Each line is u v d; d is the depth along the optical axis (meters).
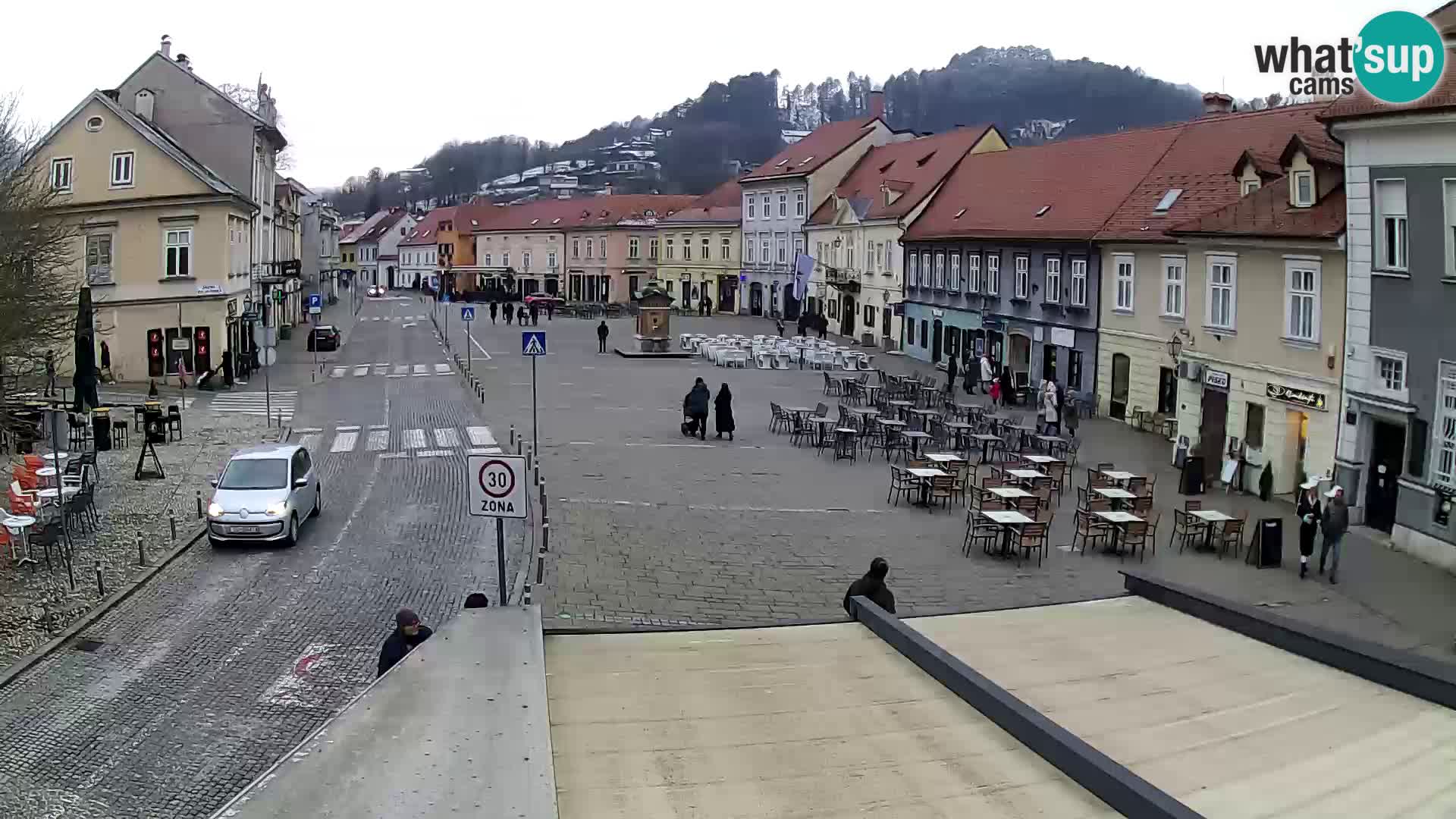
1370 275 23.12
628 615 16.52
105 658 14.97
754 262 89.38
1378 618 17.36
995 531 21.02
